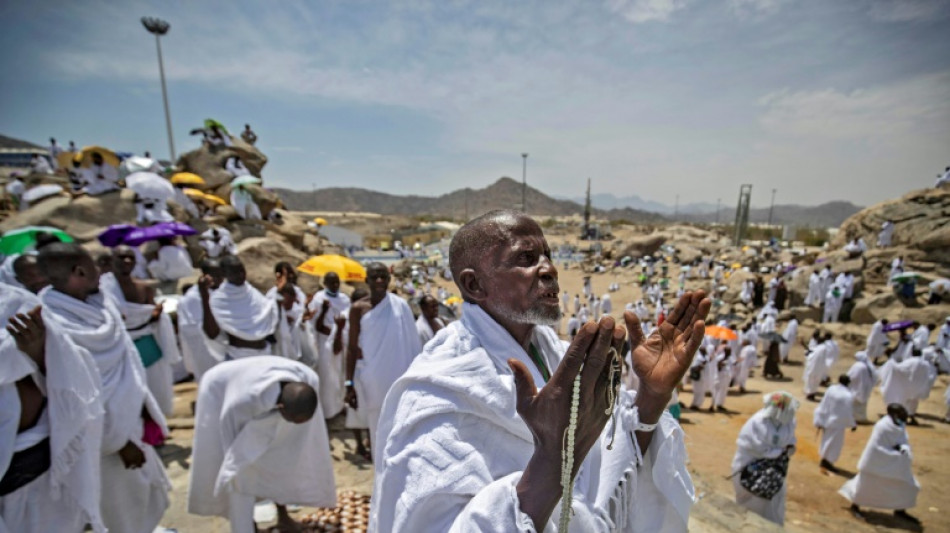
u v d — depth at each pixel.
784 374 16.36
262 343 5.28
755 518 5.02
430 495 1.21
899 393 11.13
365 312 4.98
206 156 17.91
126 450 3.29
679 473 1.58
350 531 3.92
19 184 18.58
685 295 1.42
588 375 1.06
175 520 4.04
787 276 24.42
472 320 1.58
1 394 2.53
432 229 76.06
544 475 1.10
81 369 2.82
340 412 6.61
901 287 19.12
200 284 5.05
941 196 23.45
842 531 6.62
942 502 7.45
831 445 8.49
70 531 2.83
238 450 3.31
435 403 1.34
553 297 1.51
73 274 3.20
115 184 13.75
